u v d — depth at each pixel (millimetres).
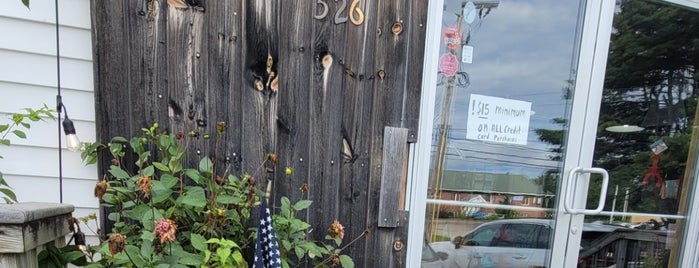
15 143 1200
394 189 1356
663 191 1762
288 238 1137
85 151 1114
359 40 1255
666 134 1721
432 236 1519
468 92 1479
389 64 1284
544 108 1565
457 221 1542
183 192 1089
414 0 1272
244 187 1181
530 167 1583
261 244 943
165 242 865
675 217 1782
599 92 1563
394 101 1310
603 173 1543
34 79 1177
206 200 1049
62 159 1239
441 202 1512
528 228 1611
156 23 1132
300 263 1323
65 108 1105
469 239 1561
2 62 1146
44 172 1235
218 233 1104
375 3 1246
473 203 1548
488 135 1529
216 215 1045
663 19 1600
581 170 1564
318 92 1259
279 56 1218
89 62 1198
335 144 1296
